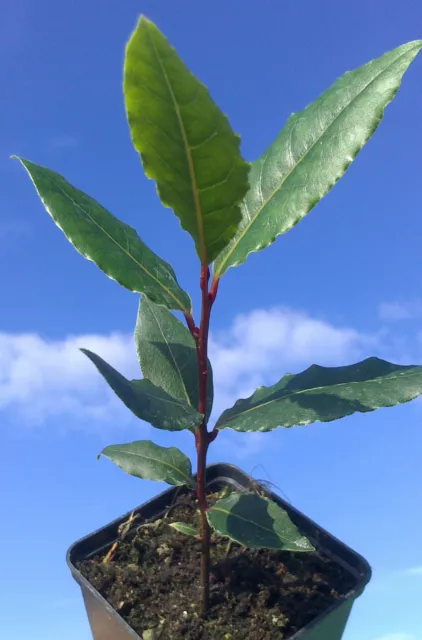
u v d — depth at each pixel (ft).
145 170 0.65
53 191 0.75
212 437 0.87
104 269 0.74
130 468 0.92
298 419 0.80
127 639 0.93
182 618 0.95
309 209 0.73
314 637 0.94
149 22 0.54
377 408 0.78
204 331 0.81
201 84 0.57
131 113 0.60
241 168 0.64
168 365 0.99
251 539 0.85
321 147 0.74
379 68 0.73
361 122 0.72
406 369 0.83
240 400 0.88
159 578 1.02
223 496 1.16
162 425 0.71
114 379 0.70
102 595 0.99
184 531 0.95
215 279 0.80
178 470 0.93
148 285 0.77
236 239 0.79
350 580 1.00
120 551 1.07
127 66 0.57
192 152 0.63
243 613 0.96
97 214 0.79
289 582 1.00
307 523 1.09
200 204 0.68
